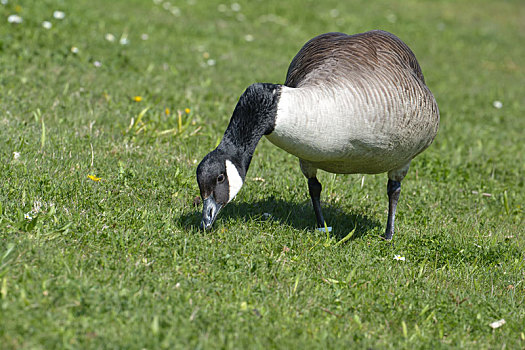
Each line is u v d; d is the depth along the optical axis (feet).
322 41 35.68
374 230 37.06
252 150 30.14
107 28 77.10
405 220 39.34
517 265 34.14
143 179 38.40
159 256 28.81
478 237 37.76
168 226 32.09
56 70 57.72
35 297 23.53
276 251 31.58
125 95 54.49
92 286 24.91
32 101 48.75
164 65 67.21
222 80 67.62
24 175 35.27
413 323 26.68
